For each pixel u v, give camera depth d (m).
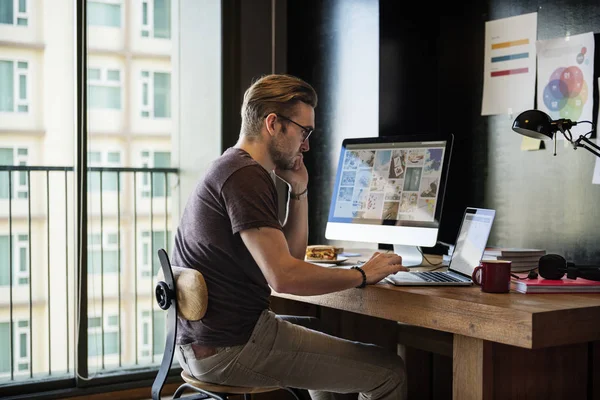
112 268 3.90
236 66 3.54
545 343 1.64
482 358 1.80
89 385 3.15
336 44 3.35
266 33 3.63
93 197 3.80
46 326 3.86
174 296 1.90
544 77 2.74
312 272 1.83
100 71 3.55
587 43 2.58
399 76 3.13
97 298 3.83
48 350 3.85
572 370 2.08
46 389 3.08
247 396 2.59
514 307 1.68
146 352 4.02
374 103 3.09
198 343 1.87
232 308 1.85
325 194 3.43
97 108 3.57
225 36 3.50
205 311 1.82
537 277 2.08
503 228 2.93
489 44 2.97
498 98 2.93
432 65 3.22
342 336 2.81
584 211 2.60
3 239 3.72
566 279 2.04
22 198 3.74
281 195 3.66
